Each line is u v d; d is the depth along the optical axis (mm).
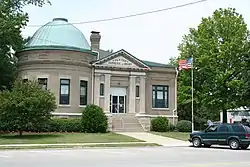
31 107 33875
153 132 44406
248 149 28891
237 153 24375
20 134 36000
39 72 42906
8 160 18625
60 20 47062
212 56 49875
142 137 37562
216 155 22609
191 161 18719
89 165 16547
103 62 45812
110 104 46469
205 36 51375
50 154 22359
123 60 46875
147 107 48188
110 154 22562
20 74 44156
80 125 40938
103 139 34094
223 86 49938
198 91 54344
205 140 29938
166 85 49500
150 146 30672
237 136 28422
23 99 34062
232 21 50688
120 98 47031
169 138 37656
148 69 47938
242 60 49562
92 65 45312
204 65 50812
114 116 45344
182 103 59594
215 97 50656
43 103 34656
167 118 48281
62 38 44688
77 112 43656
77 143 30734
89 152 24094
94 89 45281
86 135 37125
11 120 34156
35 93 34750
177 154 23031
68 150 25922
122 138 35438
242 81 47469
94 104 43625
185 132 46500
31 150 25797
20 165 16359
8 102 33625
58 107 42688
